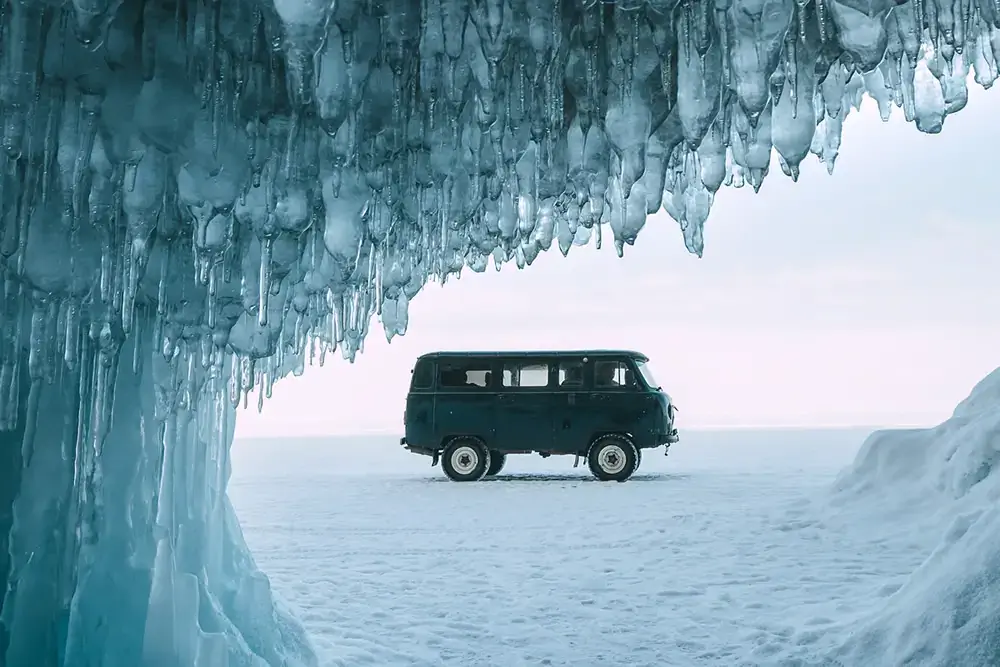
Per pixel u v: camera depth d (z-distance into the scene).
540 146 3.77
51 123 2.86
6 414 3.53
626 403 16.59
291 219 3.29
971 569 5.02
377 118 3.16
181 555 4.28
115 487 3.89
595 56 3.28
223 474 4.97
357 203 3.30
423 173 3.69
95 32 2.38
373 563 9.47
